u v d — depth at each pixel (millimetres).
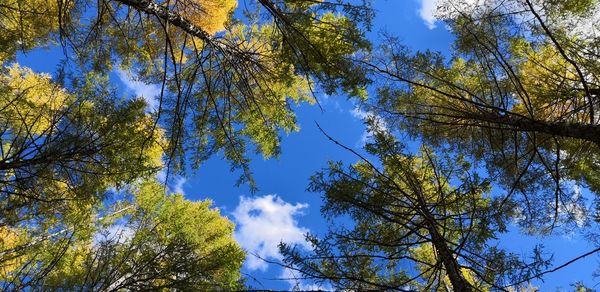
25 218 4848
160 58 7977
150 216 8242
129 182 5535
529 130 4000
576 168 5957
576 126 3836
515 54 5758
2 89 5797
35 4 6531
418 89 6398
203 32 5590
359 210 4465
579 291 5352
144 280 4898
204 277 5211
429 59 6203
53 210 5199
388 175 5117
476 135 6234
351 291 3400
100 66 6242
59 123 4910
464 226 4301
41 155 4297
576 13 5262
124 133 5289
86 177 5094
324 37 5527
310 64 5531
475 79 6184
